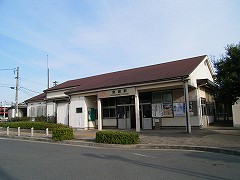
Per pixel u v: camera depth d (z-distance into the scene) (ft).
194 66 56.13
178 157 27.09
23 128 71.41
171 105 59.77
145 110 64.23
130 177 18.75
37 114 103.30
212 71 70.13
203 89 62.90
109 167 22.57
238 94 38.27
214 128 54.80
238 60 37.06
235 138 37.58
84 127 70.79
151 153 30.63
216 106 77.36
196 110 56.29
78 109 73.00
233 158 26.02
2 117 185.78
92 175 19.69
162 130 57.31
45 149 36.42
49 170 21.95
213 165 22.53
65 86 90.84
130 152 31.83
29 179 19.01
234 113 55.98
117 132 40.29
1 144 43.91
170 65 66.95
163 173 19.79
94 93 67.51
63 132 46.80
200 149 31.89
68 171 21.35
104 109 73.46
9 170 22.25
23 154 31.68
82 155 30.09
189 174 19.33
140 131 56.08
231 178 18.01
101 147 38.24
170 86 53.78
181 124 57.88
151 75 58.85
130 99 68.18
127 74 73.92
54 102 88.33
